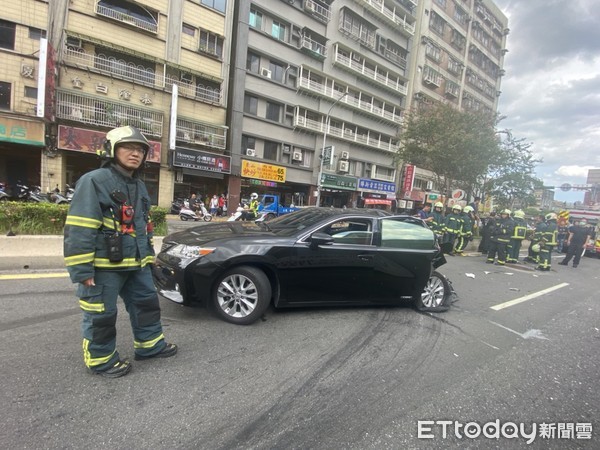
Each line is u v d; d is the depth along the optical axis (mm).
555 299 6461
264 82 25062
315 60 28094
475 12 42719
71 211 2268
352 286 4340
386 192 33938
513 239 11320
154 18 20156
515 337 4219
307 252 4012
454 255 11891
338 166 31000
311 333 3756
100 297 2441
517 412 2639
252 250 3758
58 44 17344
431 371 3148
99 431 2041
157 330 2924
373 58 32375
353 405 2527
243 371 2869
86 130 17969
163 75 20609
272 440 2098
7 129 16141
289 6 25875
